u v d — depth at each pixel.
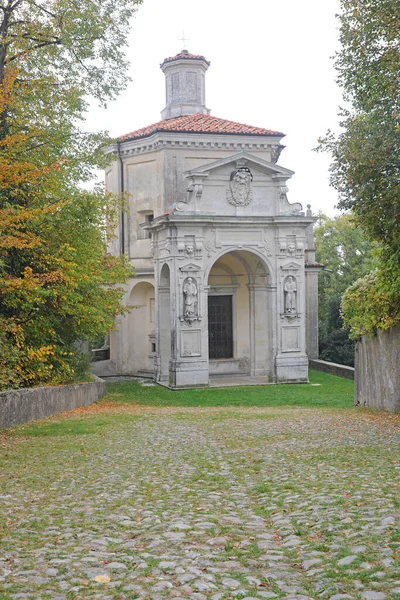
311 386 37.25
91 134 26.70
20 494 9.99
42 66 25.36
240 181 37.47
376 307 22.67
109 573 6.14
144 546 7.08
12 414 18.81
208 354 38.62
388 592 5.21
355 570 5.80
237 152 39.78
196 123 41.84
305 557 6.38
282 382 38.38
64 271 23.36
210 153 41.22
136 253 43.28
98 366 44.28
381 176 17.66
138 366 44.19
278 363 38.31
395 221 18.14
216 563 6.37
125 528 7.90
